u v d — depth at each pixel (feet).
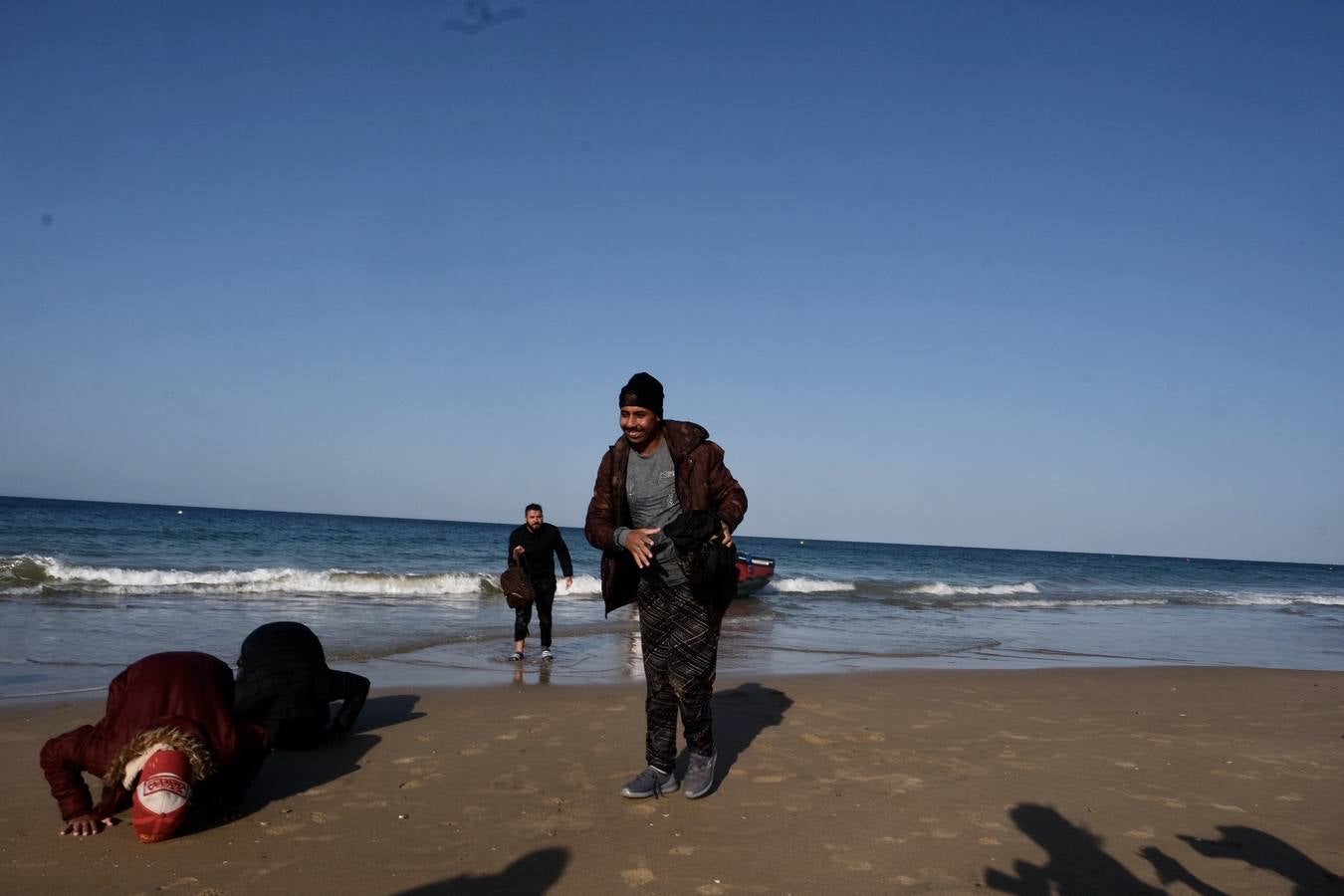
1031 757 19.13
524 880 11.59
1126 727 23.16
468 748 17.93
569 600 56.70
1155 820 14.93
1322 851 13.71
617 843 12.97
